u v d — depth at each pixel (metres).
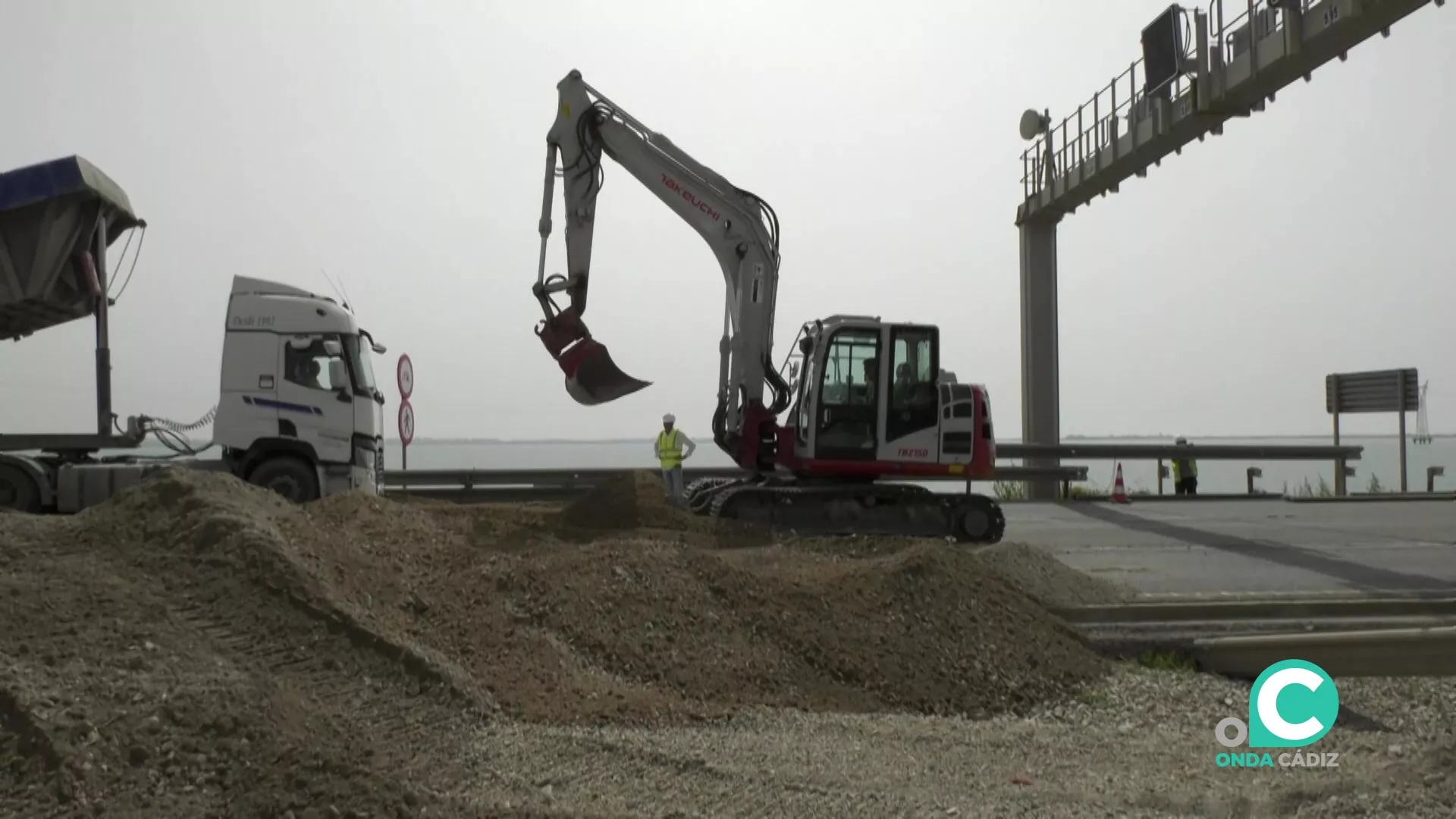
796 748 5.54
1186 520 18.47
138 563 6.55
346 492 9.87
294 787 4.39
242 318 13.66
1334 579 11.27
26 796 4.25
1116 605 8.95
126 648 5.45
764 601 7.60
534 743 5.34
